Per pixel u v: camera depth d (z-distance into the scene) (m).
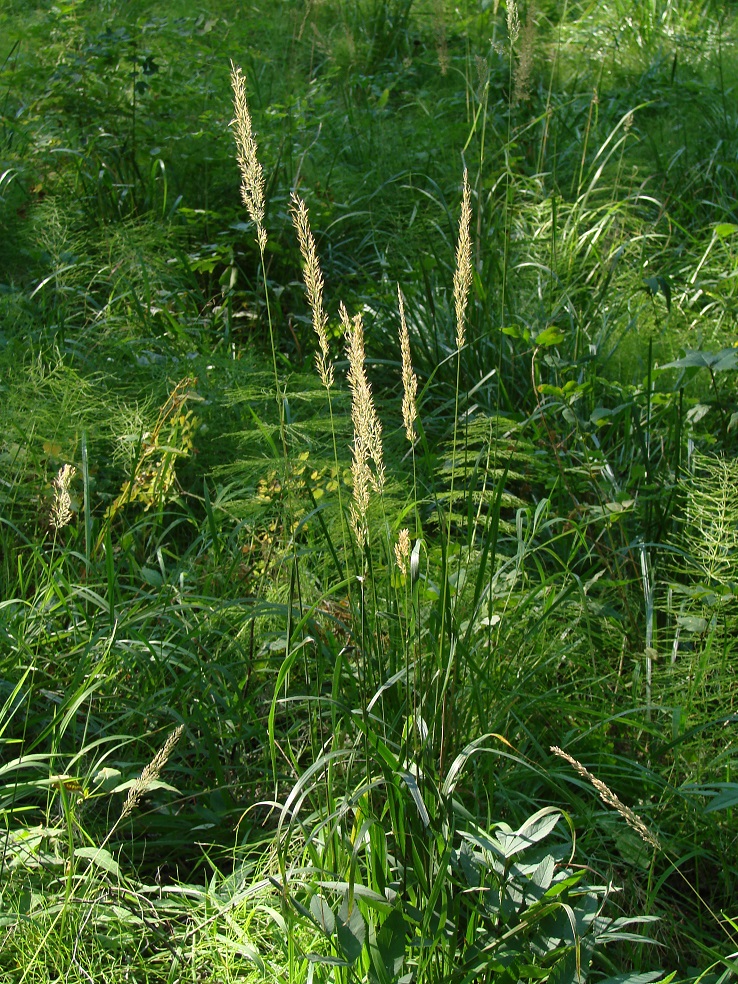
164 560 3.41
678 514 3.33
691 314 4.85
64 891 2.15
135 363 4.14
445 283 4.82
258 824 2.51
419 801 1.89
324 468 3.25
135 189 5.32
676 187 5.97
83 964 2.04
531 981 1.93
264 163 5.46
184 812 2.54
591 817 2.44
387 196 5.75
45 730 2.43
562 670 2.92
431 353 4.47
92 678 2.51
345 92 7.02
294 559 2.33
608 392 4.11
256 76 6.50
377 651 2.29
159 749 2.62
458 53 7.50
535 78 7.12
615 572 3.29
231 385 3.97
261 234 2.09
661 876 2.29
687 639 2.90
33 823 2.44
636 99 6.86
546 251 5.16
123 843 2.38
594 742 2.67
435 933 1.90
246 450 3.74
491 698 2.52
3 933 2.04
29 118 5.67
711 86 7.21
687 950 2.29
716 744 2.72
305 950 2.05
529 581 3.04
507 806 2.45
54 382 3.76
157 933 2.15
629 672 2.97
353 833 2.04
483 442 3.62
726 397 4.04
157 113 5.57
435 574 2.89
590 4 8.77
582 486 3.54
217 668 2.67
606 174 6.02
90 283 4.75
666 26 8.19
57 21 5.75
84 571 3.14
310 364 4.34
